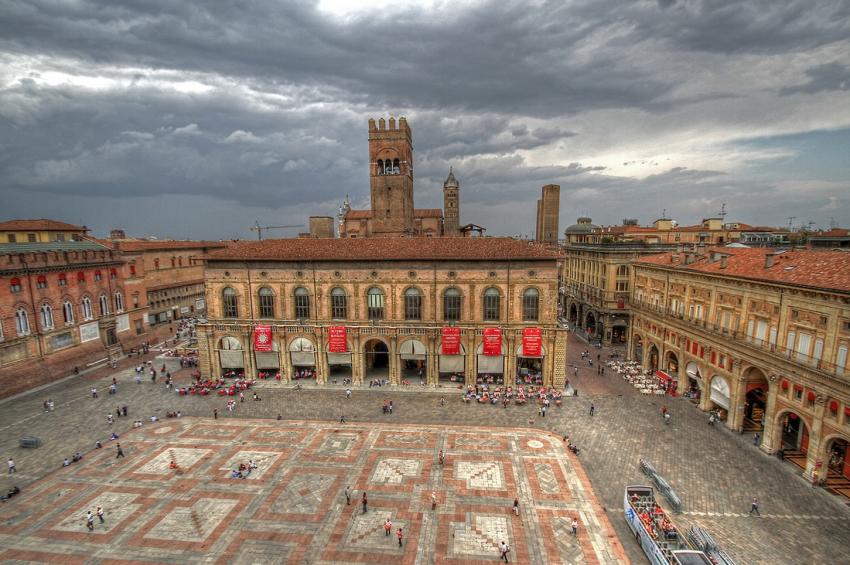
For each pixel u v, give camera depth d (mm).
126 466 40969
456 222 148375
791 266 43594
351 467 40531
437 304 60219
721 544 30375
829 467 39688
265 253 62969
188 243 115438
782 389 41156
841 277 36781
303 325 61969
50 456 42938
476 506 34750
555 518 33312
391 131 98688
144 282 88062
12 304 59938
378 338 61344
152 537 31438
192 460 42000
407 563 28938
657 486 36938
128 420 51094
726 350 48688
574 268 107750
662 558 27109
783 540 30859
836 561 28891
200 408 54406
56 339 66438
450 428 48531
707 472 39344
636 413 52375
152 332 89750
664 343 62812
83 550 30203
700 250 64625
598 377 65938
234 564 28844
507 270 58688
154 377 64312
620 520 33094
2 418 51688
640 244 85875
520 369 62750
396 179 100062
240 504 35156
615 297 86062
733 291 48812
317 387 61188
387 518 33375
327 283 61438
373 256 60156
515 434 46969
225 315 64125
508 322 59594
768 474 39062
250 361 63875
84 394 59188
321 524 32719
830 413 36031
